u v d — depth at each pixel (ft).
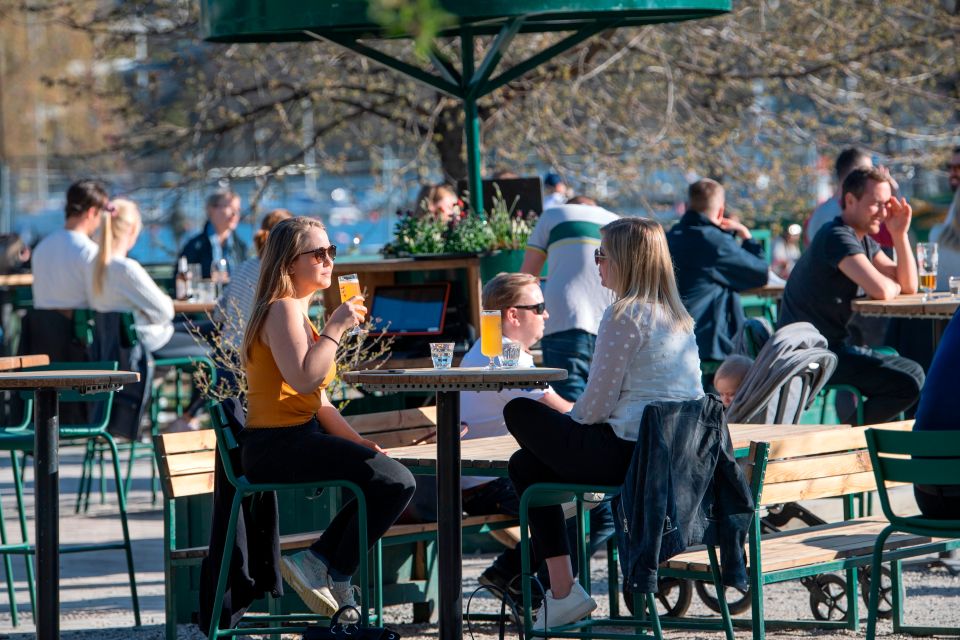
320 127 106.63
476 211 61.00
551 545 34.55
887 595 43.06
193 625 43.45
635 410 32.55
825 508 54.65
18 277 86.33
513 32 57.26
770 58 96.53
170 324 64.80
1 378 32.96
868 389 53.21
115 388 34.12
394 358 53.83
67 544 57.88
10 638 42.57
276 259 34.78
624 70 100.53
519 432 33.22
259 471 34.37
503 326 41.75
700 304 58.18
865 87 100.01
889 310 49.14
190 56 103.65
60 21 106.63
